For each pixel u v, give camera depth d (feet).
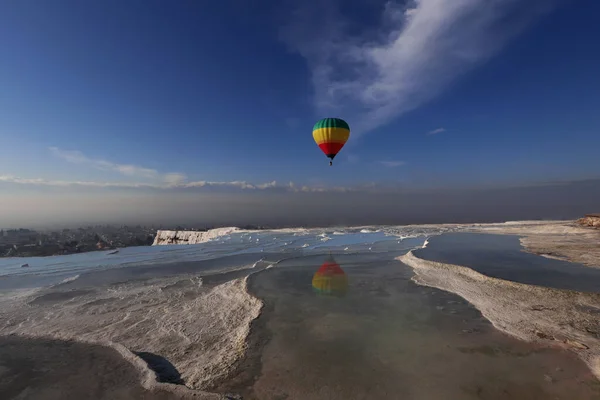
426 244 63.72
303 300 30.37
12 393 16.65
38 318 26.55
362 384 16.89
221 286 35.40
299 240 77.30
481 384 16.69
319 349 20.75
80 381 17.60
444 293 31.94
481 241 67.82
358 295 31.78
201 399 15.79
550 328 22.89
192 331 23.76
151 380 17.37
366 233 90.89
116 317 26.66
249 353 20.31
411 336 22.41
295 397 15.87
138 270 44.06
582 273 37.47
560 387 16.22
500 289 32.50
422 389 16.38
